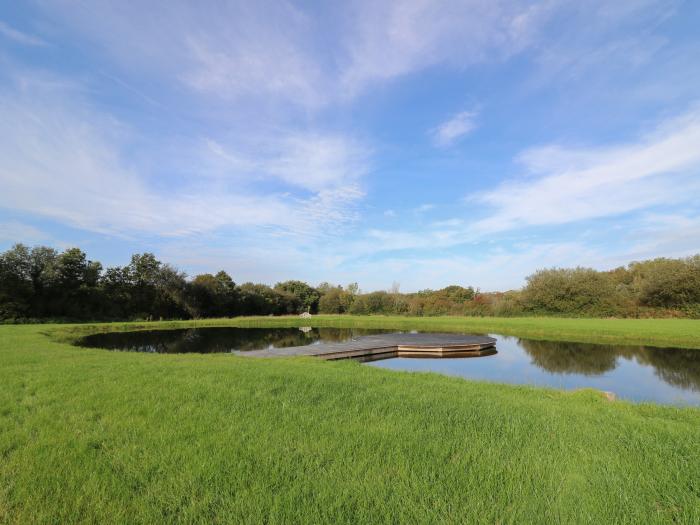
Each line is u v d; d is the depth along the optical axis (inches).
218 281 1884.8
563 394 262.8
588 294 1459.2
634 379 425.7
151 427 157.5
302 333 1059.9
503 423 170.6
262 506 99.9
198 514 96.4
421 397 219.9
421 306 1831.9
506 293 1942.7
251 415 174.4
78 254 1384.1
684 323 1015.6
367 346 612.1
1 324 1090.1
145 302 1562.5
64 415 173.5
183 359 388.5
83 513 97.0
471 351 637.9
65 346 503.5
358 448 137.3
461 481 114.2
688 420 197.0
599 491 109.6
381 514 96.9
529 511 99.5
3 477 115.2
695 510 98.5
